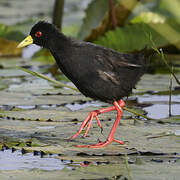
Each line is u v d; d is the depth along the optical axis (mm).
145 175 6895
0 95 11953
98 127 9648
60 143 8594
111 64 8961
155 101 11680
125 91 9250
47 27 9297
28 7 27219
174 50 16156
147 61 9609
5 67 16125
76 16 23469
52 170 7145
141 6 18047
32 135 9062
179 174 6934
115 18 16828
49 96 11922
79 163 7512
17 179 6707
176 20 15336
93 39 16750
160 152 7938
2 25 19969
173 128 9422
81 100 11586
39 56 18125
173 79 13719
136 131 9250
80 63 8922
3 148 8414
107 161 7598
